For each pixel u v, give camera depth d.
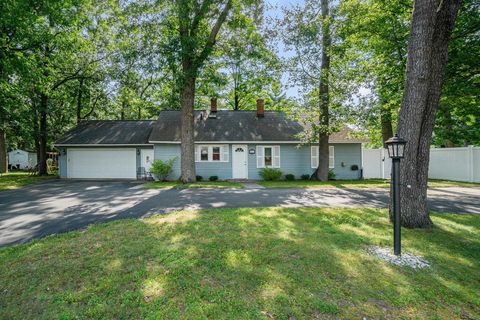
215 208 7.42
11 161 35.28
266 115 19.97
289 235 4.90
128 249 4.19
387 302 2.81
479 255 4.01
